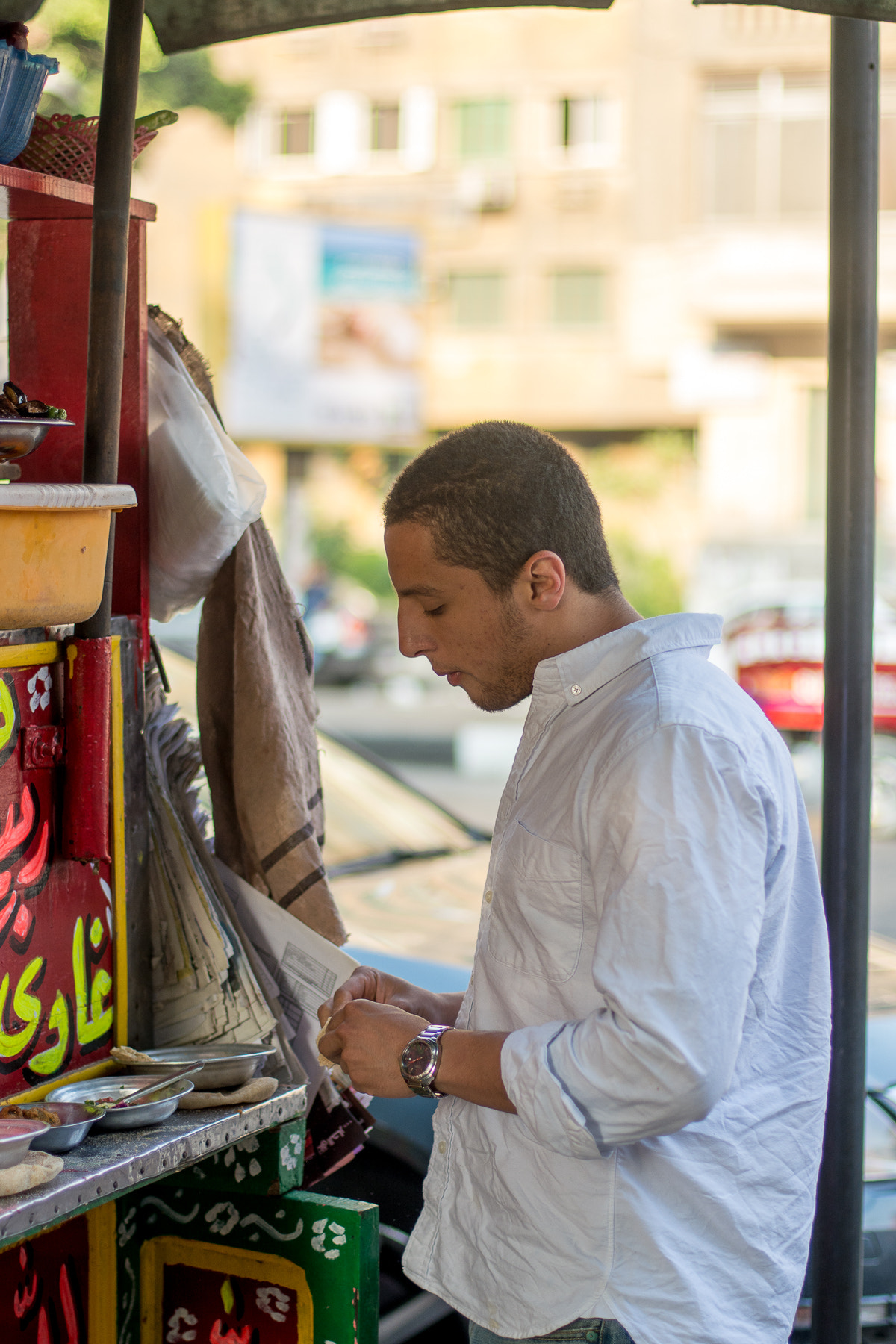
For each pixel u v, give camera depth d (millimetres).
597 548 1413
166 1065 1575
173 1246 1753
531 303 20406
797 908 1402
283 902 1802
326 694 17547
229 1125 1516
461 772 11836
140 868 1706
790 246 18203
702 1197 1294
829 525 1943
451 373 20781
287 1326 1691
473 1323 1388
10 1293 1607
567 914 1309
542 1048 1229
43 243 1783
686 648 1363
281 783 1811
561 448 1429
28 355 1808
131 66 1509
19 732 1478
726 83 18703
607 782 1266
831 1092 1901
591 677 1357
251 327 18016
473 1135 1363
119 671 1645
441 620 1403
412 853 3561
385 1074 1377
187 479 1729
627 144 19531
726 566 15055
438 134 20250
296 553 20812
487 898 1403
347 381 18469
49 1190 1276
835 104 1924
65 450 1799
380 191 20469
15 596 1364
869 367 1931
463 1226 1361
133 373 1744
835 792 1923
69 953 1573
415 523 1377
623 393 20297
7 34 1536
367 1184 2486
